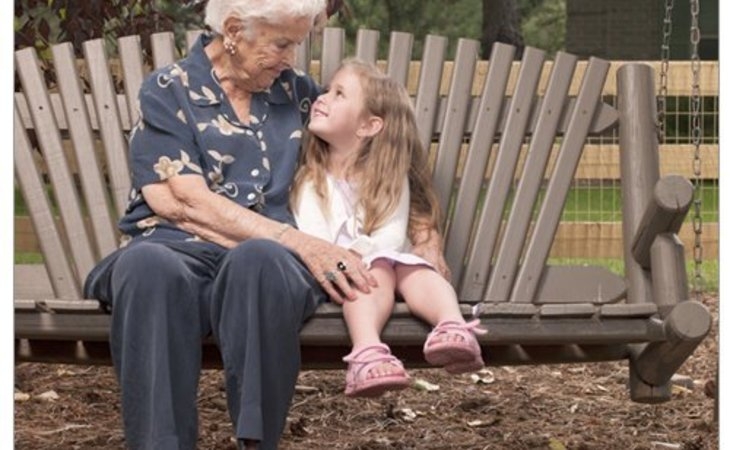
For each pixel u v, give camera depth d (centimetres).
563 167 485
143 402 390
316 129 440
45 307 407
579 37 2152
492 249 480
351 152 444
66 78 493
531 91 492
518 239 479
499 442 536
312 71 683
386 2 2375
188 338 392
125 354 389
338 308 405
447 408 595
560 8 2583
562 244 766
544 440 536
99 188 484
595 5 2136
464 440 540
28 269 479
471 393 622
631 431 557
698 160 526
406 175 444
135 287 387
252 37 426
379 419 573
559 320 407
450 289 415
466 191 484
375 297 407
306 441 536
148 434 389
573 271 476
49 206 479
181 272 390
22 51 496
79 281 475
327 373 652
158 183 429
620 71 493
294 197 443
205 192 423
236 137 434
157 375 384
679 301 432
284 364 394
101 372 653
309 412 582
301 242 411
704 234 806
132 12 703
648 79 491
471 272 478
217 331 396
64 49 496
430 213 451
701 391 620
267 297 388
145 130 431
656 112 490
